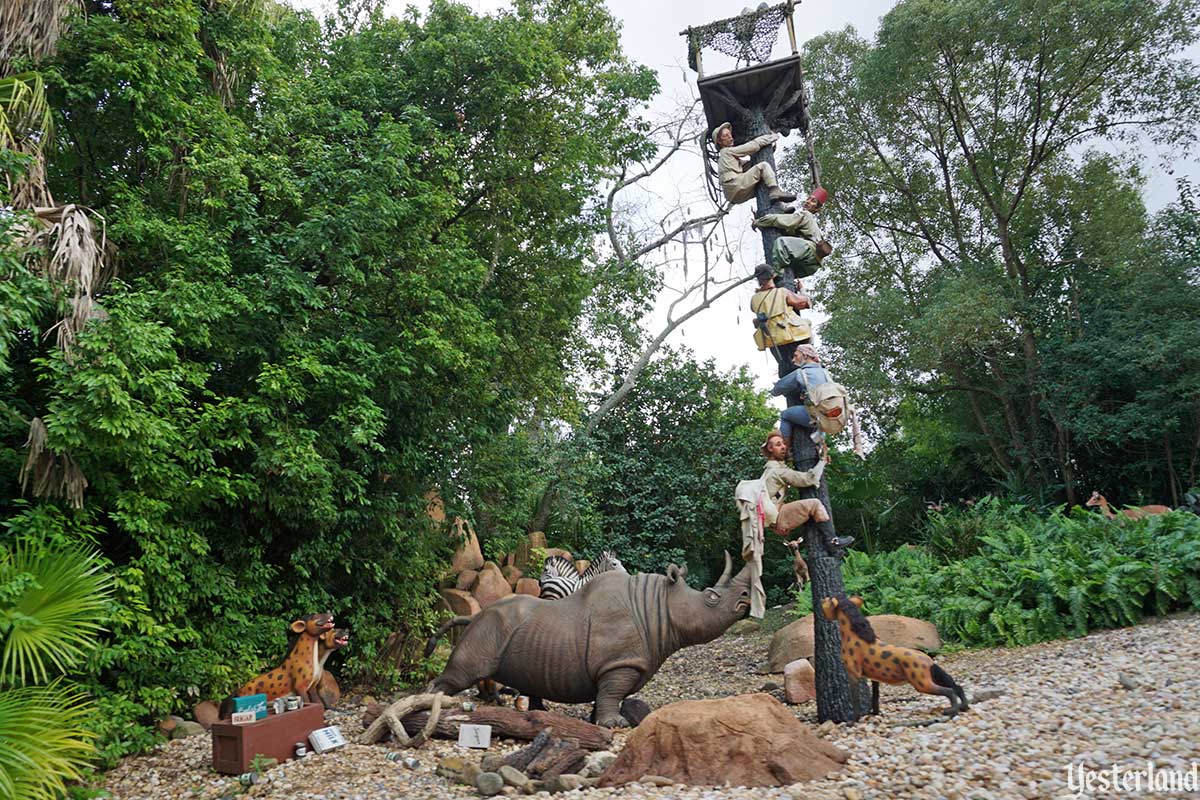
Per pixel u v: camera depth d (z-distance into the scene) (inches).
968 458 689.0
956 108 665.0
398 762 219.8
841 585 258.1
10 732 178.5
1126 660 249.8
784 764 173.5
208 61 326.3
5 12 272.4
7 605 194.4
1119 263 592.7
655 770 183.0
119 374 238.5
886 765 174.9
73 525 247.3
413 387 377.1
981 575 390.9
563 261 499.5
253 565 328.5
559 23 510.0
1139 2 540.4
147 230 286.5
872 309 631.2
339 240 328.8
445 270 370.6
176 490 277.6
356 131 356.5
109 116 305.3
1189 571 329.7
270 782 206.8
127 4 296.4
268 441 311.3
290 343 312.3
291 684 253.1
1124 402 577.3
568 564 347.3
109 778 230.7
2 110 244.7
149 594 276.2
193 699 297.9
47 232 242.8
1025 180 642.2
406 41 447.8
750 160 301.9
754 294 278.4
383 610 381.7
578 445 634.8
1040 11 561.6
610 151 557.0
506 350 463.8
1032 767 156.3
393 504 376.2
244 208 311.1
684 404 751.1
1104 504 454.3
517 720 237.0
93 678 255.3
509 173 454.0
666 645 266.8
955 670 310.8
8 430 254.7
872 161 725.3
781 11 309.7
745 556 256.7
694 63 316.5
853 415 263.0
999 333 610.9
